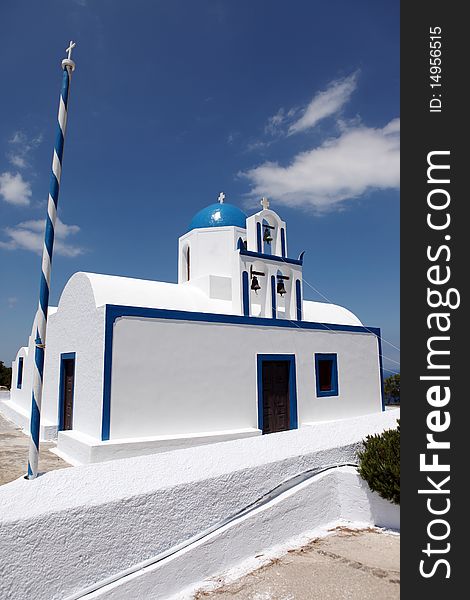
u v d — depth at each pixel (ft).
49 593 10.82
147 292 35.45
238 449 16.58
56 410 38.27
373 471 17.40
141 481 13.28
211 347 31.91
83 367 30.83
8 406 56.29
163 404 28.96
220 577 13.32
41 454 30.01
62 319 37.63
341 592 12.14
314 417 37.78
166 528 13.10
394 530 16.84
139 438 27.37
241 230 49.34
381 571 13.32
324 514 17.69
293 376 36.78
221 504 14.57
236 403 32.63
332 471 18.45
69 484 12.29
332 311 49.75
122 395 27.37
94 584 11.47
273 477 16.43
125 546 12.21
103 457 25.30
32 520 10.93
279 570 13.62
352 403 41.16
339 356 40.98
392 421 23.18
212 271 47.98
